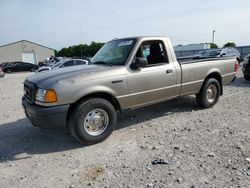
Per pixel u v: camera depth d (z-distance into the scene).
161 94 5.45
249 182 3.12
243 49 34.91
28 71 32.94
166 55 5.58
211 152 3.99
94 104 4.42
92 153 4.21
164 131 5.09
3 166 3.89
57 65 18.42
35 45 58.84
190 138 4.64
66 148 4.46
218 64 6.68
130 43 5.23
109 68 4.73
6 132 5.46
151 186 3.13
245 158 3.75
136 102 5.06
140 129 5.27
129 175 3.43
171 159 3.82
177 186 3.11
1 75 22.25
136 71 4.98
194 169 3.49
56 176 3.53
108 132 4.66
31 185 3.33
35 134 5.25
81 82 4.30
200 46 41.72
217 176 3.29
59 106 4.13
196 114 6.20
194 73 6.06
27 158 4.14
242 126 5.20
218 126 5.25
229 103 7.29
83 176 3.48
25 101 4.68
